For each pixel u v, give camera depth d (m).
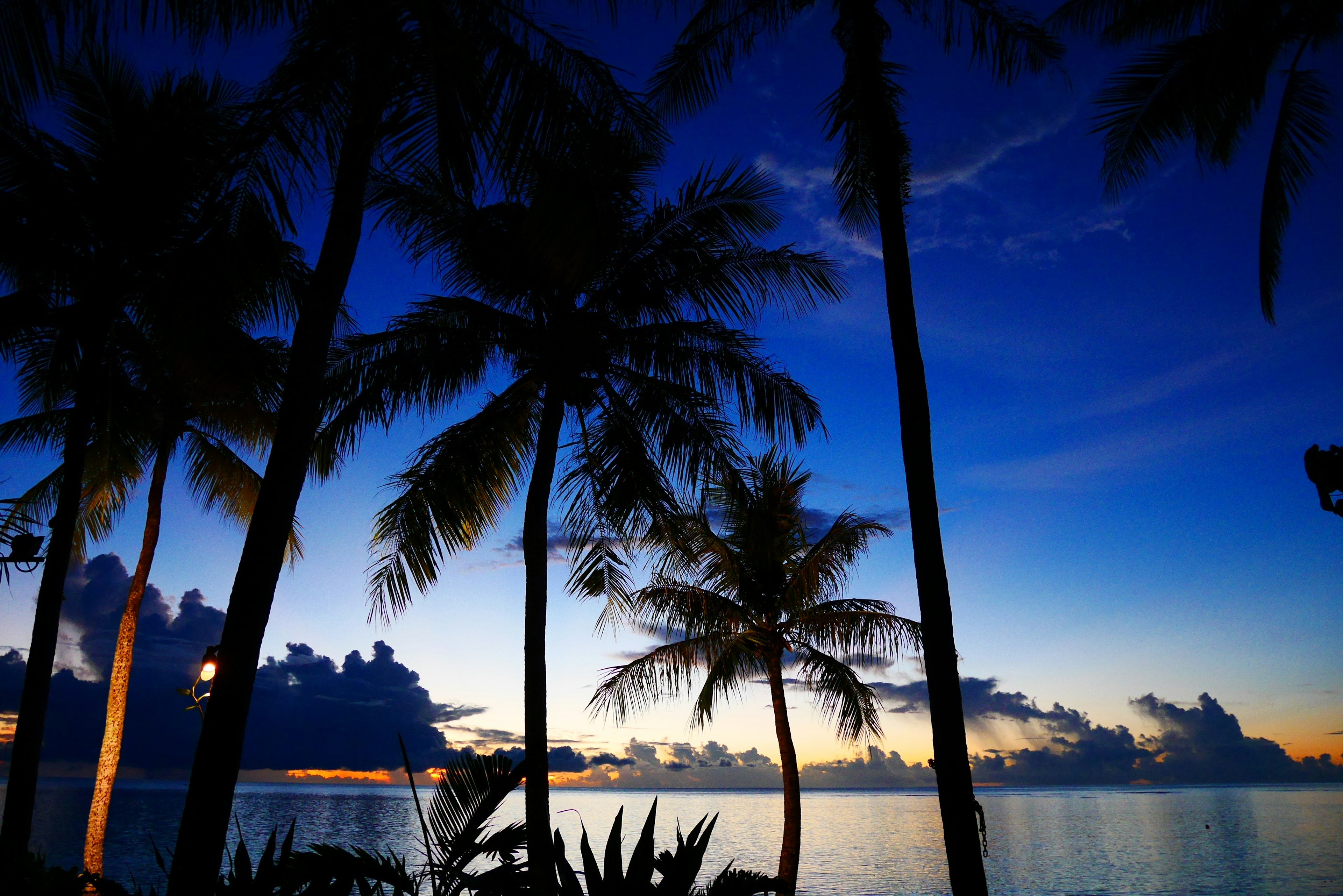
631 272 11.51
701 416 11.99
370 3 5.99
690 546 13.92
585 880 4.89
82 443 10.00
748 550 17.14
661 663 17.52
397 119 6.63
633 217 11.46
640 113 7.52
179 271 9.30
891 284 8.15
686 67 10.47
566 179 8.33
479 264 11.48
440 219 11.20
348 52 6.18
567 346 11.23
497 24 6.77
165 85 10.77
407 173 7.38
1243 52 11.27
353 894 5.07
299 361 5.61
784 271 11.70
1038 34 9.52
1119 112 12.41
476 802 4.95
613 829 5.04
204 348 9.59
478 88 6.23
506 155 6.59
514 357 11.95
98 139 10.85
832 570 17.19
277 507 5.29
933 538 7.39
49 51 4.84
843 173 10.45
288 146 6.71
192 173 10.36
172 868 4.64
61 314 10.36
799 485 18.03
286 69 6.38
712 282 11.56
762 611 17.59
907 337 7.93
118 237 10.39
